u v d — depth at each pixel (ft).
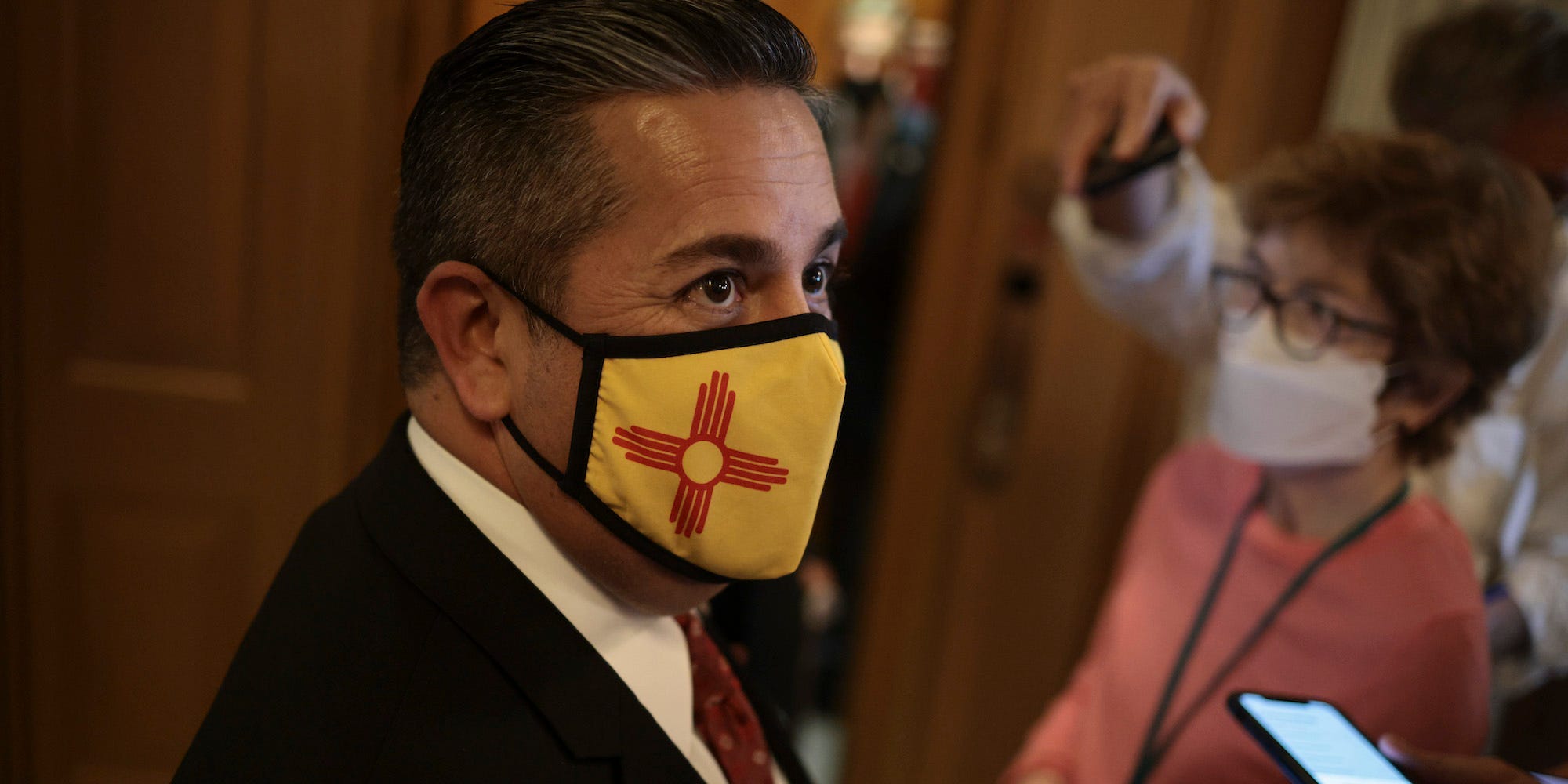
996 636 6.87
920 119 8.68
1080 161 3.44
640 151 1.79
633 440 1.91
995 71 6.15
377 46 5.08
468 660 1.91
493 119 1.84
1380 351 3.05
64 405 5.44
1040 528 6.65
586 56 1.76
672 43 1.76
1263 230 3.36
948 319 6.52
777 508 1.97
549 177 1.82
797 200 1.88
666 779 2.00
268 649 1.98
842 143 8.84
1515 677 3.52
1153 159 3.27
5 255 5.15
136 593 5.75
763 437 1.93
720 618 4.41
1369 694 2.98
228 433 5.58
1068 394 6.45
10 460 5.41
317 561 2.12
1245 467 3.71
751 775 2.40
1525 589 3.46
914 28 9.18
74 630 5.74
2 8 4.85
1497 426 3.64
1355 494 3.22
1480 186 2.95
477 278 1.92
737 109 1.82
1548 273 2.97
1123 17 5.98
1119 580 4.26
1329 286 3.09
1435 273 2.87
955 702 7.00
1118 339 6.33
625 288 1.85
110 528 5.65
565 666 1.97
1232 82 5.99
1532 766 3.87
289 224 5.33
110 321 5.38
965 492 6.70
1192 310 3.95
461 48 1.88
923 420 6.70
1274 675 3.24
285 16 5.04
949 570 6.83
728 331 1.89
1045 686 6.90
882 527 6.94
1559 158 3.51
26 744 5.80
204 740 1.91
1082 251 3.95
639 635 2.18
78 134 5.10
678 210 1.81
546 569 2.06
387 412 5.68
